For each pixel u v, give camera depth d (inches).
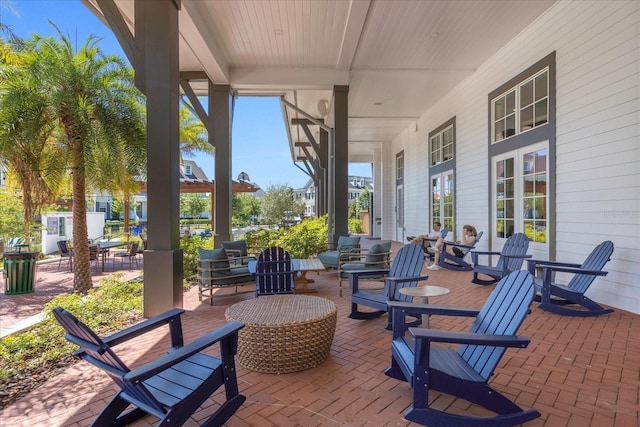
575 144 197.0
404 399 93.4
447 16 219.8
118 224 807.7
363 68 298.8
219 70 272.1
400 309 101.0
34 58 235.8
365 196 1320.1
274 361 107.3
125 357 121.8
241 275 201.5
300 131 495.5
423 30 236.7
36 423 84.5
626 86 166.9
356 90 350.9
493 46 261.6
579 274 177.9
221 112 299.7
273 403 91.5
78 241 259.0
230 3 207.8
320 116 422.6
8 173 287.4
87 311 160.9
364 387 99.7
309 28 236.2
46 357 119.5
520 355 121.0
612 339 135.3
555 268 169.3
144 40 169.8
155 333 146.8
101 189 294.0
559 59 207.6
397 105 405.1
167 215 169.2
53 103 227.3
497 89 272.7
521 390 97.2
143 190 396.2
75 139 247.9
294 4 208.8
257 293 170.9
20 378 107.8
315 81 299.7
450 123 360.5
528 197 240.8
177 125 176.2
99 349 67.9
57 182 271.3
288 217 889.5
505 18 223.0
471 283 246.4
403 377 101.4
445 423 79.0
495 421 80.1
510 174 261.4
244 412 87.6
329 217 335.6
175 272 170.6
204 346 76.0
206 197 1205.7
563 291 171.0
